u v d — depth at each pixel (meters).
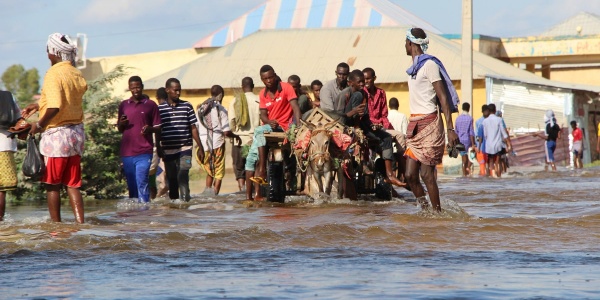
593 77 145.50
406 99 101.19
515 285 13.66
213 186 42.59
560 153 95.25
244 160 44.84
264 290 13.36
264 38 113.50
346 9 130.12
